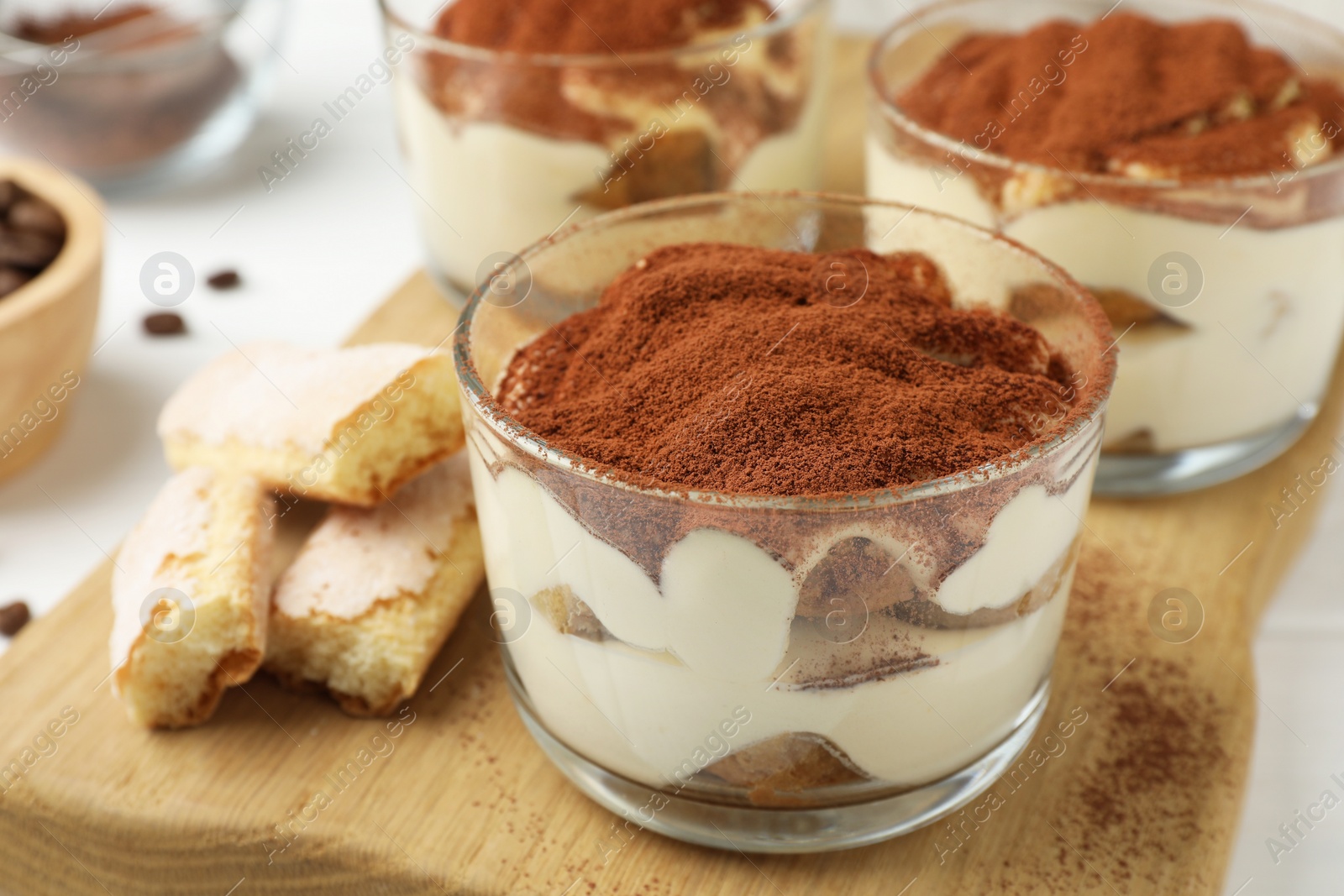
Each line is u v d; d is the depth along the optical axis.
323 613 0.49
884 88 0.55
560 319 0.49
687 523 0.43
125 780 0.49
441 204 0.58
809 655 0.44
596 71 0.55
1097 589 0.52
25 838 0.49
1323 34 0.56
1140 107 0.54
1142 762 0.49
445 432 0.51
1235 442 0.54
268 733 0.49
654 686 0.45
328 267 0.64
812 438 0.45
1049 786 0.48
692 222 0.50
